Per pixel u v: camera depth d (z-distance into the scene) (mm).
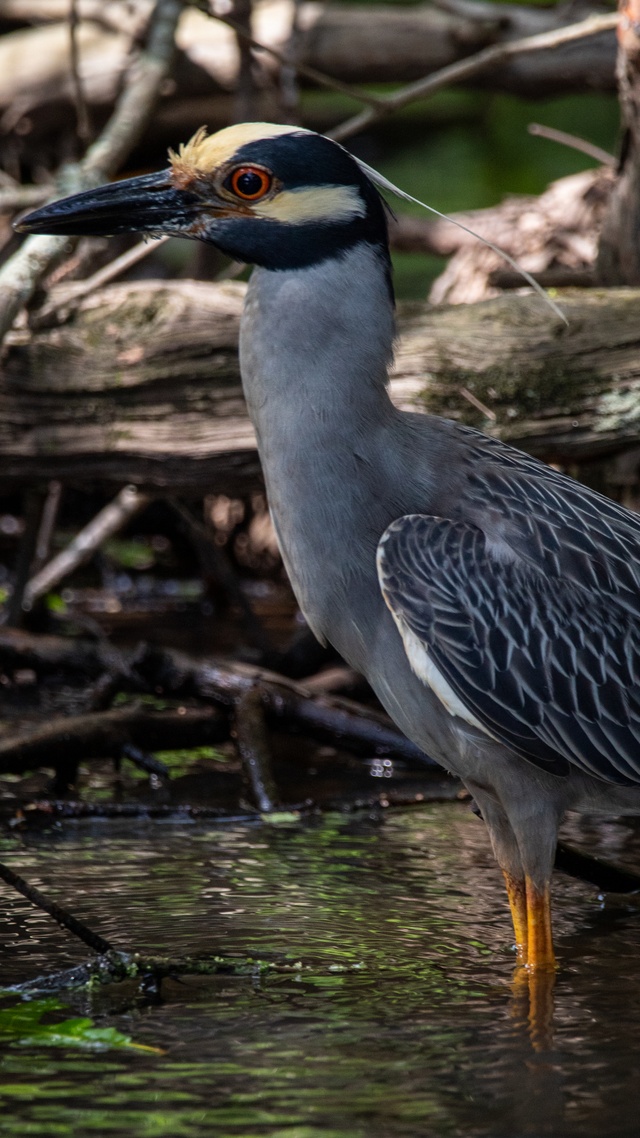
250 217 7977
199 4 13883
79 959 7676
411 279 22531
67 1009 7020
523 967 7703
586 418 11125
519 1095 6012
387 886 9023
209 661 12367
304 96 23766
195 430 11867
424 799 11180
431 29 19172
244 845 9938
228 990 7301
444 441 8445
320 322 7938
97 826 10422
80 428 12211
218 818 10680
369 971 7578
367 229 8008
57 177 16953
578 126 24312
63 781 11336
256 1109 5875
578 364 11133
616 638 8125
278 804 10844
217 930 8148
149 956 7648
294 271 7996
